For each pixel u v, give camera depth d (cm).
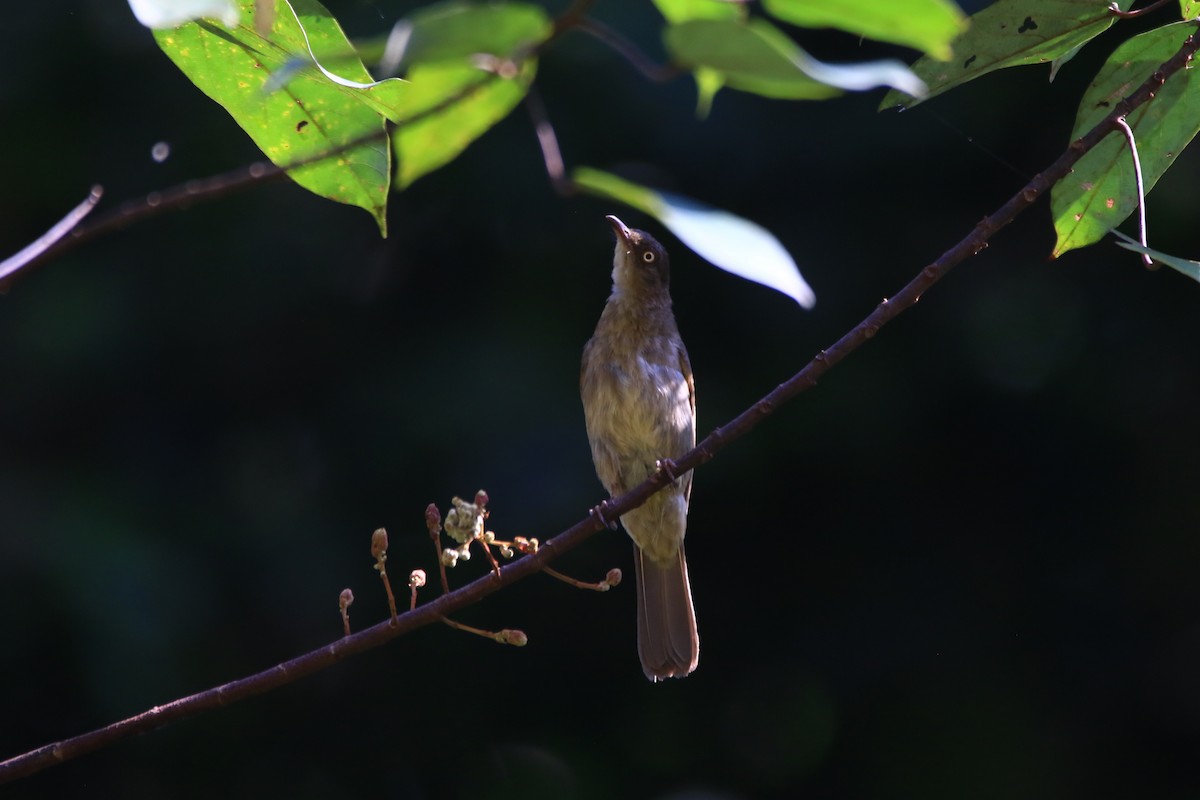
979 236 471
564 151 1174
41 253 333
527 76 327
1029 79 1141
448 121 337
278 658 1173
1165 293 1191
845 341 491
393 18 1101
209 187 341
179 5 277
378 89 359
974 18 482
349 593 466
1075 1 471
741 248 322
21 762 432
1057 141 1162
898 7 256
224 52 399
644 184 1175
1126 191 528
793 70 270
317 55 395
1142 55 502
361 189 438
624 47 280
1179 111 511
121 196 1187
